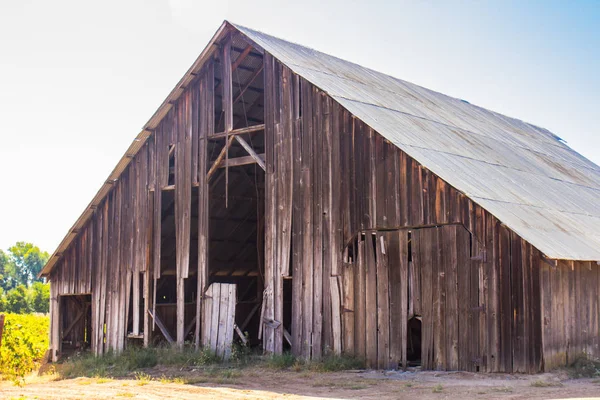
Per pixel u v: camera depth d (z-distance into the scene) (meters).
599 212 20.41
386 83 25.23
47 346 27.84
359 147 17.62
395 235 16.83
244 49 21.12
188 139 21.81
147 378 17.19
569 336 15.74
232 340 19.97
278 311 19.02
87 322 26.09
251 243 26.69
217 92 21.91
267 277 19.38
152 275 22.39
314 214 18.38
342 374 16.30
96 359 21.77
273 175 19.48
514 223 15.23
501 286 15.15
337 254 17.78
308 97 18.91
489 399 12.05
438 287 16.02
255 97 22.69
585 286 16.64
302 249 18.55
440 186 16.05
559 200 19.39
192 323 22.64
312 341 18.08
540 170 22.34
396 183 16.80
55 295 25.78
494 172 19.00
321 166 18.36
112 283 23.53
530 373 14.68
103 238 24.14
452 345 15.70
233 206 24.73
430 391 13.30
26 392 15.45
